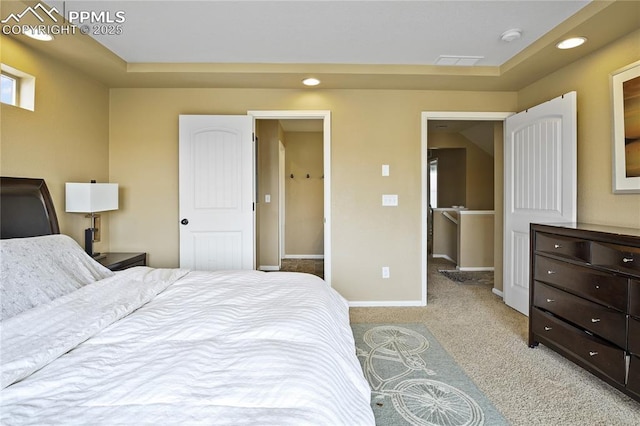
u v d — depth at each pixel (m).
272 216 5.36
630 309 1.75
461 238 5.36
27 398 0.83
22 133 2.34
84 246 2.99
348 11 2.17
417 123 3.51
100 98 3.26
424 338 2.69
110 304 1.42
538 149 3.00
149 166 3.44
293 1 2.06
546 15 2.21
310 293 1.71
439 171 7.68
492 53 2.80
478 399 1.87
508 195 3.47
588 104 2.63
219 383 0.90
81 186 2.66
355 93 3.48
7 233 2.11
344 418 0.91
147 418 0.76
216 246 3.39
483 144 6.40
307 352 1.09
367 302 3.55
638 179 2.22
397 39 2.55
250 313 1.41
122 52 2.77
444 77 3.13
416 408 1.78
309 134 6.36
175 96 3.43
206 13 2.19
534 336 2.48
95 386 0.88
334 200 3.52
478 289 4.20
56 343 1.06
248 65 3.00
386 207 3.53
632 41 2.28
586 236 2.02
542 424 1.66
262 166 5.34
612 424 1.66
